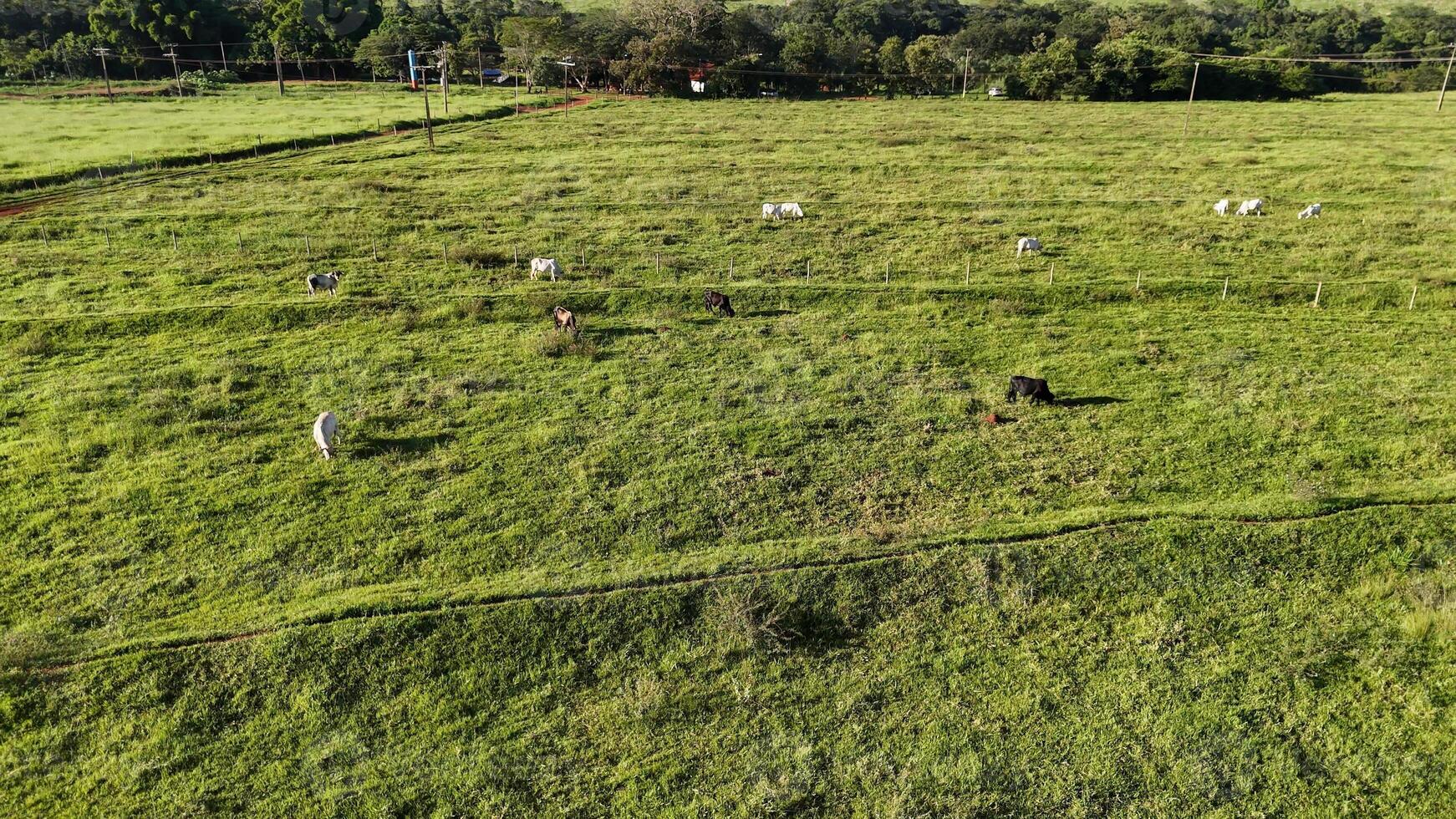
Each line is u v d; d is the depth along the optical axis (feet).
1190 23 414.62
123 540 64.03
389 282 117.70
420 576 60.75
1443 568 61.11
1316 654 54.80
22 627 55.57
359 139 224.12
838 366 93.71
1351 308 110.63
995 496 69.97
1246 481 71.56
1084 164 191.11
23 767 47.16
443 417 81.87
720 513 67.87
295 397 85.76
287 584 59.72
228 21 424.46
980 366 94.22
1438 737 49.01
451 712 51.16
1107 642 56.13
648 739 49.90
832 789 47.03
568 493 70.13
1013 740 49.47
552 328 103.50
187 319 103.76
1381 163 185.06
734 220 149.69
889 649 55.98
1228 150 205.46
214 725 49.96
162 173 178.19
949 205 159.43
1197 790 46.62
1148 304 112.47
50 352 96.02
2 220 142.61
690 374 91.35
